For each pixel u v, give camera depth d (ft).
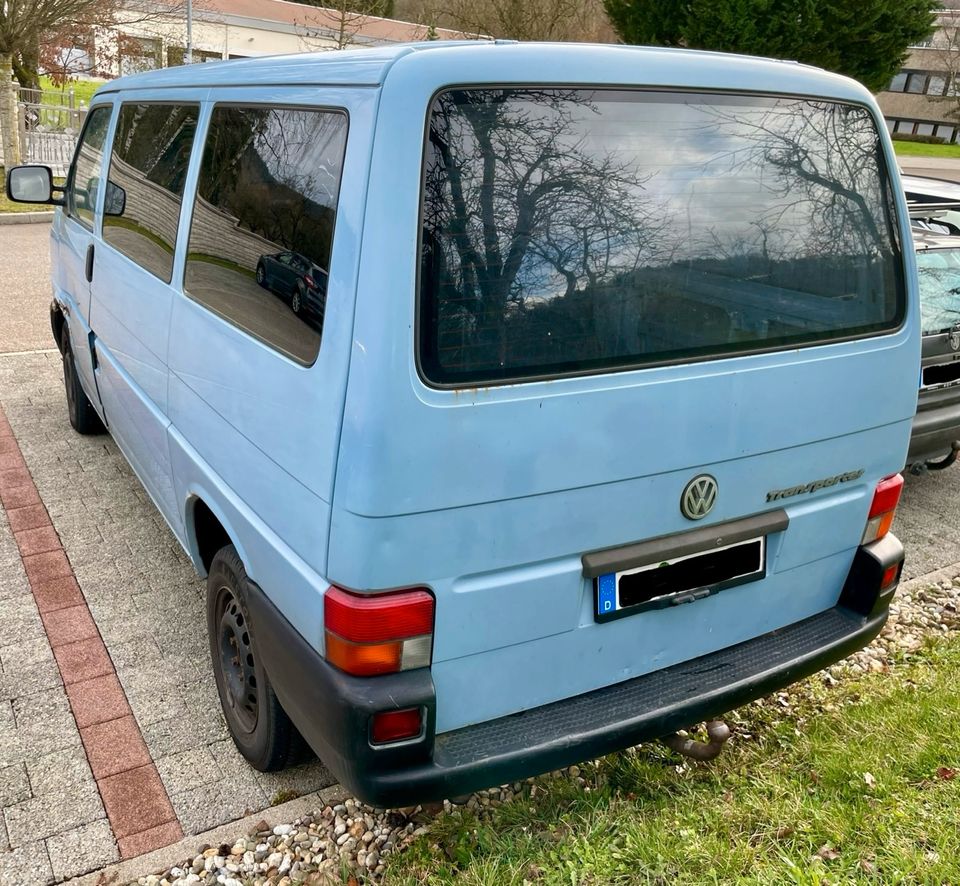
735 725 10.77
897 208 9.34
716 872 8.03
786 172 8.41
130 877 8.55
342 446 6.70
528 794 9.50
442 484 6.80
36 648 12.09
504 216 6.91
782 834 8.59
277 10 124.98
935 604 14.25
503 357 6.94
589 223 7.30
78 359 17.17
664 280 7.69
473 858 8.32
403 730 7.16
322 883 8.39
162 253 11.09
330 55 8.03
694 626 8.70
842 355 8.82
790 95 8.37
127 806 9.45
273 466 7.82
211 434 9.40
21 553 14.47
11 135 52.44
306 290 7.32
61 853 8.82
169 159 11.28
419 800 7.36
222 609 10.13
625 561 7.84
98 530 15.28
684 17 62.95
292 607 7.71
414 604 6.98
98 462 17.93
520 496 7.14
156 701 11.12
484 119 6.79
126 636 12.41
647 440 7.66
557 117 7.09
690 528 8.24
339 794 9.64
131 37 68.90
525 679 7.81
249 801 9.57
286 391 7.50
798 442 8.72
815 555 9.39
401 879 8.23
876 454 9.53
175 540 15.02
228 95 9.70
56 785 9.71
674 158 7.69
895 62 64.75
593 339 7.35
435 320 6.65
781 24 61.21
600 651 8.13
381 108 6.58
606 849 8.35
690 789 9.35
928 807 8.84
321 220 7.21
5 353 24.30
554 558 7.54
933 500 18.70
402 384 6.54
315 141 7.54
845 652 9.52
